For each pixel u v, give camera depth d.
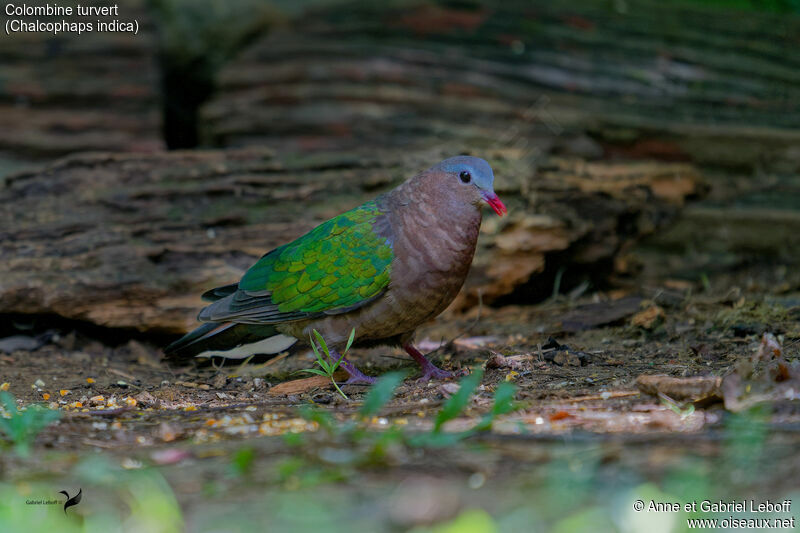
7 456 6.07
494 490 4.93
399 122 14.60
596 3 15.41
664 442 5.68
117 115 14.89
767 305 10.87
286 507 4.80
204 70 15.74
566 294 12.87
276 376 9.84
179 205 12.05
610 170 13.45
